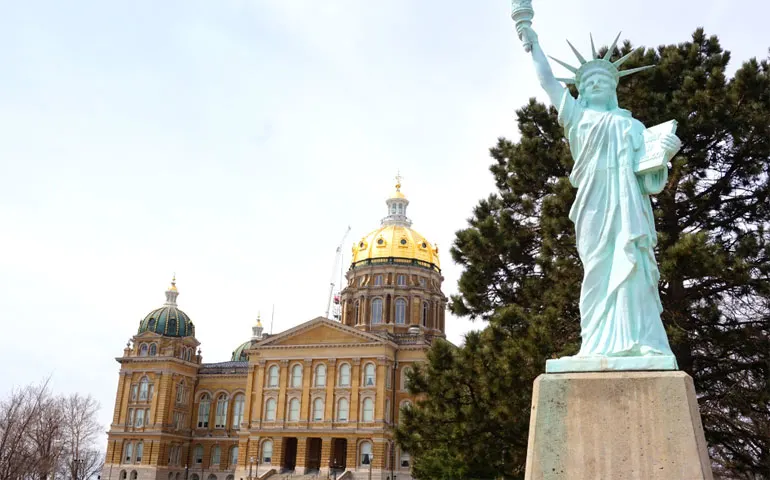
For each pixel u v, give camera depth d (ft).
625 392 25.76
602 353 27.66
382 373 263.49
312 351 274.16
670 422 24.94
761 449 71.31
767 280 67.46
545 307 75.56
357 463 256.93
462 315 85.56
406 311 302.45
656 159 28.94
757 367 69.21
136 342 329.72
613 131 30.19
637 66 77.77
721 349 70.38
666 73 77.41
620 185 29.35
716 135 73.46
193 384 338.75
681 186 72.95
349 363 268.62
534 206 84.84
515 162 87.04
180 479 324.39
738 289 70.64
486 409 71.56
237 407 332.39
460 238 86.58
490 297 85.81
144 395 320.09
